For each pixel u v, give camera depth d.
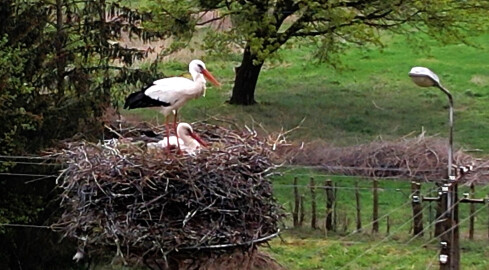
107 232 11.43
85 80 17.61
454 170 13.69
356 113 28.41
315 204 19.28
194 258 11.91
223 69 33.66
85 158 11.67
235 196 11.45
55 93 17.44
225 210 11.44
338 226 19.39
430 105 29.66
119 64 22.97
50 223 16.92
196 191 11.32
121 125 15.34
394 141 23.05
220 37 26.34
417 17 26.77
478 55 35.88
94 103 17.38
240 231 11.55
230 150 11.66
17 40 17.30
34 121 16.44
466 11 26.38
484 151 24.33
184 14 25.89
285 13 26.41
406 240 18.45
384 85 32.34
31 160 16.44
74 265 17.27
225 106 28.77
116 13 19.06
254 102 29.39
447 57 35.88
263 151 11.96
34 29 17.56
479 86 31.94
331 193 19.20
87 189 11.48
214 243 11.42
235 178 11.49
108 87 17.72
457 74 33.47
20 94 16.56
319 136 25.42
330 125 26.92
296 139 24.84
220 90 30.98
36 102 16.92
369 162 21.73
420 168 21.12
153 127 14.06
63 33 17.81
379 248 18.17
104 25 18.16
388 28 27.34
